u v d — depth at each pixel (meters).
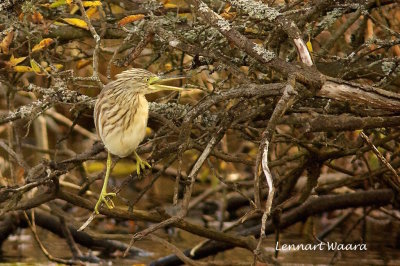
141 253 14.12
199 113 8.38
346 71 10.36
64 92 9.54
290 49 11.27
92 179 10.77
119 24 9.62
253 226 15.13
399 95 8.08
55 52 11.02
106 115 8.80
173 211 16.47
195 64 9.80
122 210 10.77
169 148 9.08
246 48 8.25
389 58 10.09
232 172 17.20
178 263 13.14
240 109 8.55
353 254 13.77
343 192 14.51
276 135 10.42
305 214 13.32
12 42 10.41
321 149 11.90
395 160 12.66
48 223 13.99
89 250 14.11
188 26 10.63
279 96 8.43
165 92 13.97
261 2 9.03
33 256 13.63
